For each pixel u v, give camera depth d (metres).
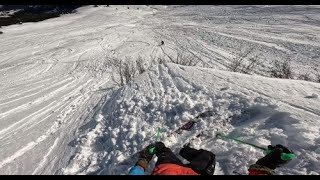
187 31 30.78
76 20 47.28
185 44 24.17
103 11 56.22
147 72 8.23
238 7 43.19
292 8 35.84
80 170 4.16
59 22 45.09
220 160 3.94
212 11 44.16
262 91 5.75
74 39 29.64
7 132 7.15
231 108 5.07
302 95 5.57
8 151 5.48
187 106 5.26
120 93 7.35
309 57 18.28
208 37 26.41
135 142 4.52
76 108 8.34
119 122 5.34
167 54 20.86
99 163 4.26
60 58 21.42
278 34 25.45
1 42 29.97
